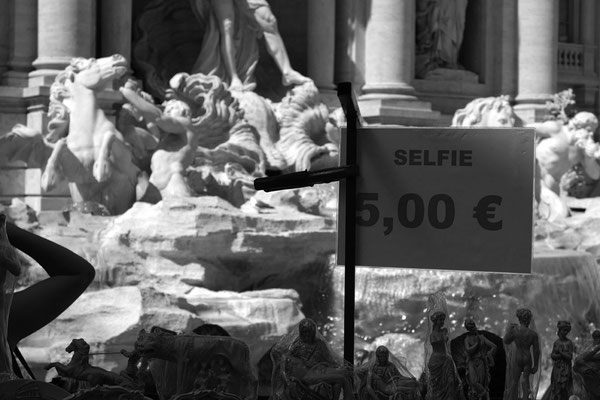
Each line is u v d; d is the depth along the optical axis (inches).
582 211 2091.5
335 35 2159.2
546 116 2222.0
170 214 1475.1
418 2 2241.6
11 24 1797.5
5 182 1615.4
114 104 1683.1
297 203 1660.9
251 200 1637.6
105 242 1448.1
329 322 1567.4
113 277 1385.3
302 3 2171.5
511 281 1621.6
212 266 1488.7
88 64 1647.4
